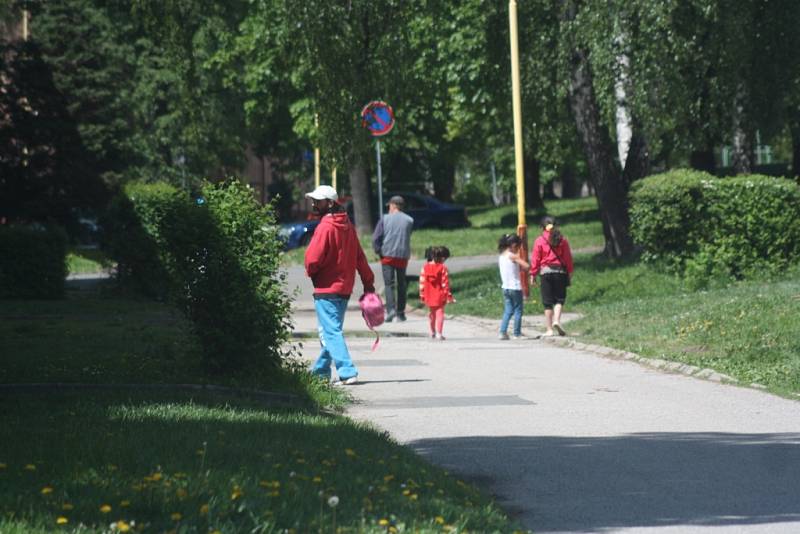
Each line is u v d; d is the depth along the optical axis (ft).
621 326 109.40
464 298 155.12
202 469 42.19
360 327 129.59
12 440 49.11
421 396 74.64
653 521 41.11
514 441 58.13
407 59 166.50
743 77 156.87
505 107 213.46
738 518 41.34
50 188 268.82
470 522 36.99
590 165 167.53
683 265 143.43
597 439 58.49
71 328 106.83
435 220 303.07
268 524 33.78
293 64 170.40
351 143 166.40
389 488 41.11
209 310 74.59
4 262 150.00
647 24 144.05
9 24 285.64
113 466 42.24
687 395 74.02
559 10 159.33
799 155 259.19
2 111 268.00
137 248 150.10
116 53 319.06
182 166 323.78
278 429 54.49
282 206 434.71
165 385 69.82
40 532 32.27
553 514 42.45
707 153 195.42
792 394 72.84
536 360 95.20
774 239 140.05
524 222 144.05
